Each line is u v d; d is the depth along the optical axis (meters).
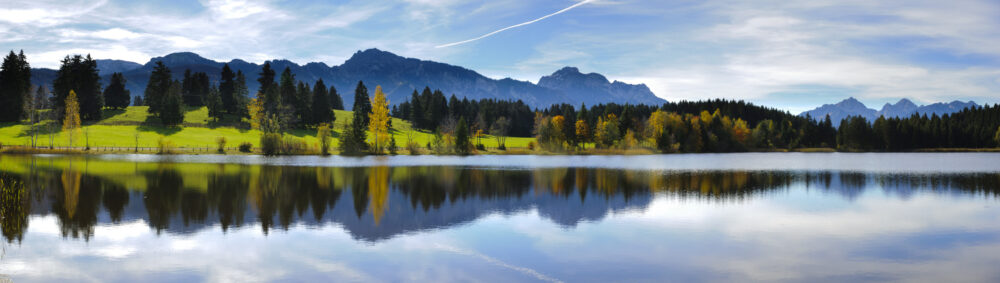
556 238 23.45
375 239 22.97
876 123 169.50
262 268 18.36
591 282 17.20
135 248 20.89
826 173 62.03
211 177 48.31
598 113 195.62
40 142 98.44
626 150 125.88
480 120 168.88
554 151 119.12
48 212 28.80
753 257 20.27
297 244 21.84
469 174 56.25
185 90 158.38
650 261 19.67
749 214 30.14
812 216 29.50
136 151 89.19
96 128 116.25
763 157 110.38
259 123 127.38
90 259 19.27
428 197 36.94
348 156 94.75
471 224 26.77
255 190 39.25
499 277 17.67
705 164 80.31
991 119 175.88
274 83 149.50
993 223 27.45
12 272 17.62
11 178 45.12
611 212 30.84
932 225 26.83
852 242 22.83
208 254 20.09
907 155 130.75
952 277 17.77
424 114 165.38
